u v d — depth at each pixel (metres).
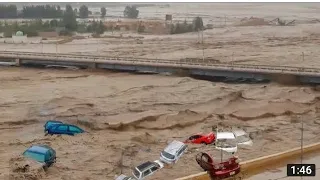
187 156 55.50
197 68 114.75
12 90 97.19
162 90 97.62
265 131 67.38
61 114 76.75
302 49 167.25
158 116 75.06
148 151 58.62
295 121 73.69
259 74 107.62
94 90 97.94
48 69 127.44
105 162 54.34
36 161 52.31
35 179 48.69
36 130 68.56
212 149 58.34
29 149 54.19
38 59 131.62
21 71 123.38
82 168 52.38
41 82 107.12
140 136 64.50
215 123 72.06
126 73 120.81
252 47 174.50
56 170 51.53
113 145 60.38
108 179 49.34
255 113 78.25
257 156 55.81
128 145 60.44
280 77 104.69
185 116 75.12
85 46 185.00
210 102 86.38
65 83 106.12
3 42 197.88
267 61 138.75
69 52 164.62
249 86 101.50
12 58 133.62
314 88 98.00
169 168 51.84
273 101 85.25
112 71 124.00
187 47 176.00
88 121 71.31
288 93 93.19
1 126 70.44
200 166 51.31
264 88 98.25
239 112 79.31
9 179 47.88
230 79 111.31
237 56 149.75
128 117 75.31
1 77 112.75
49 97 90.44
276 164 53.22
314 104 85.44
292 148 58.44
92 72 122.88
